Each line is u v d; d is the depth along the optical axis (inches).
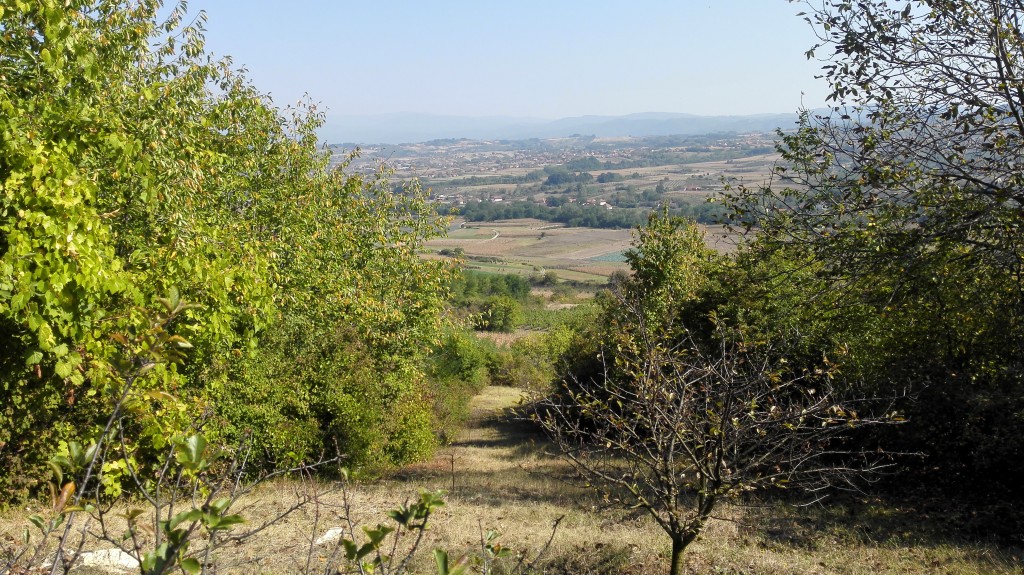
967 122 335.0
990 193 333.1
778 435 245.4
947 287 364.5
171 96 424.2
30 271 264.4
